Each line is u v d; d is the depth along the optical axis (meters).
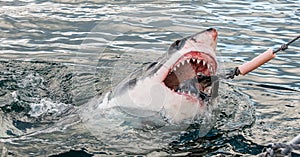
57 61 8.45
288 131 5.65
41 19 10.75
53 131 5.70
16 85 7.42
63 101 6.78
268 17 10.85
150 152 5.18
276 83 7.45
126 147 5.28
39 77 7.77
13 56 8.74
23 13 11.18
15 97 6.90
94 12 11.04
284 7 11.66
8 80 7.60
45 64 8.34
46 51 9.01
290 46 9.16
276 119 5.99
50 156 5.16
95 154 5.19
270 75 7.77
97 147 5.32
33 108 6.51
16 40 9.59
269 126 5.77
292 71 8.00
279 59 8.53
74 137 5.52
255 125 5.78
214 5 11.55
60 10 11.34
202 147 5.27
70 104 6.63
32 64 8.34
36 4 11.88
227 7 11.49
